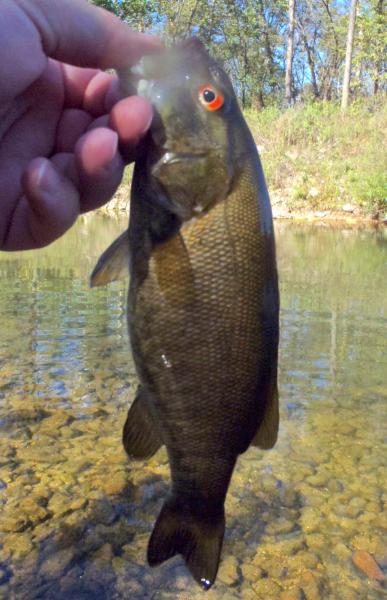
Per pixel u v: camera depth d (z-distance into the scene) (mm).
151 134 266
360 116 3172
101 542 531
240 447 287
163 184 266
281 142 3121
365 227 2504
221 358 272
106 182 264
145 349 275
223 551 527
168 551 300
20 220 294
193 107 264
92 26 265
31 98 291
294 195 2846
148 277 271
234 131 269
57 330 1091
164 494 598
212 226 266
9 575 491
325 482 627
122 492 601
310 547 531
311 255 1854
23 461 653
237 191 267
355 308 1253
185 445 280
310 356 975
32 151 298
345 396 832
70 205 261
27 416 758
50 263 1723
